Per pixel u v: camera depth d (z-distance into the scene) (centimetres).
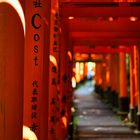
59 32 909
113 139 1703
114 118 2564
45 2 649
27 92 630
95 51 2214
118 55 2853
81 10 1127
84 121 2400
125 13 1125
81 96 4475
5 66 426
